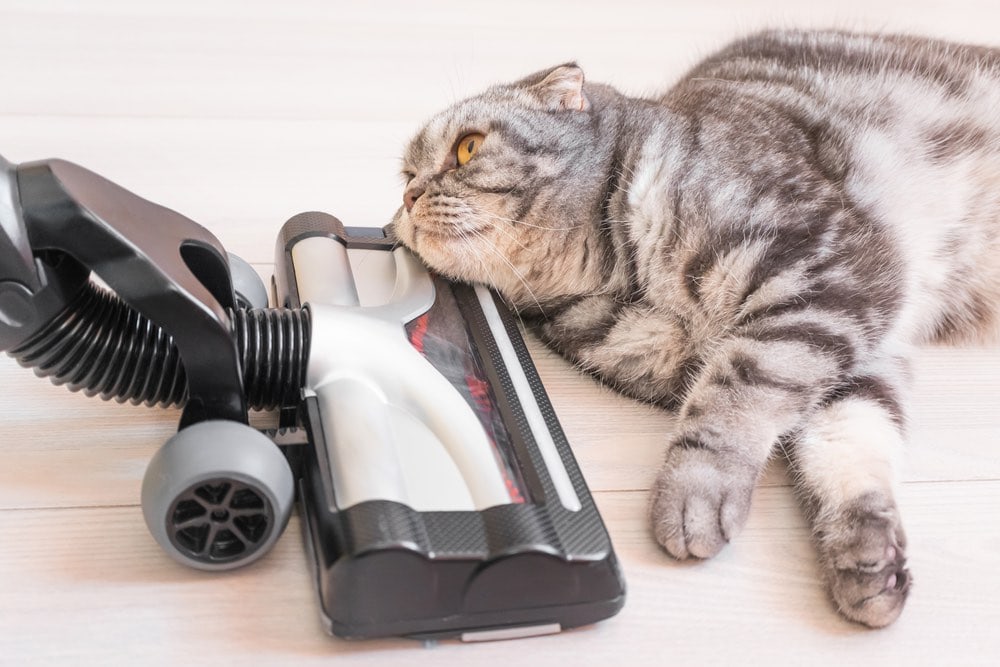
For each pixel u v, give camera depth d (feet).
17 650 3.31
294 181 6.13
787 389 4.24
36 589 3.53
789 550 3.99
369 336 4.03
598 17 8.57
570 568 3.40
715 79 5.63
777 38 6.22
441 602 3.39
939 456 4.50
